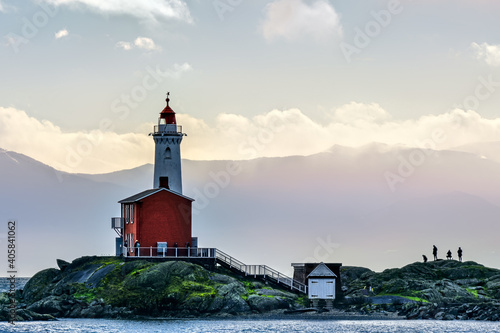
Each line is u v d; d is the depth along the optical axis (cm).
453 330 12650
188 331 12438
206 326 12912
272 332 12394
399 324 13300
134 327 12800
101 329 12619
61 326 12950
